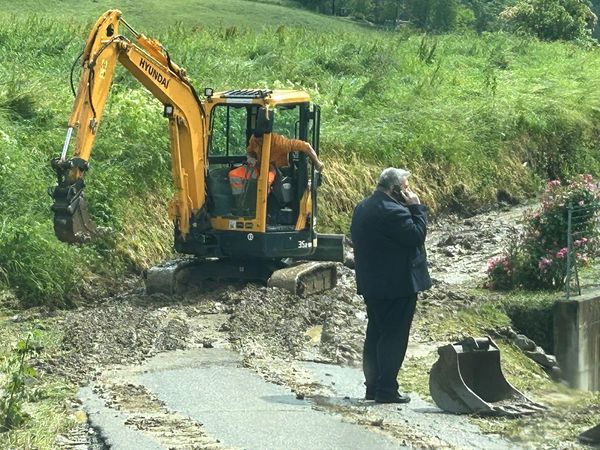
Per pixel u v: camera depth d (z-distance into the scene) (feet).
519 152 107.96
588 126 116.67
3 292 60.23
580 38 170.71
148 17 216.95
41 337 50.96
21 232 62.23
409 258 41.68
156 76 60.18
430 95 110.73
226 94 63.52
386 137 95.04
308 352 50.72
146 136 77.00
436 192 96.27
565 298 61.52
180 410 40.29
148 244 71.15
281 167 63.77
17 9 191.01
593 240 66.23
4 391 42.73
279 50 112.57
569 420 40.96
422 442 36.42
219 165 64.64
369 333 43.21
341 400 42.42
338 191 87.66
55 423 38.50
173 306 59.36
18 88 77.97
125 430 37.40
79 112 54.24
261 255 62.69
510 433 38.68
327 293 63.31
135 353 49.55
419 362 49.67
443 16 248.52
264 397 42.32
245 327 54.44
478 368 43.45
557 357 60.80
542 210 66.39
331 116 98.22
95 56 55.42
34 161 70.90
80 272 64.34
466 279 70.79
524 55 141.08
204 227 63.00
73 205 51.60
